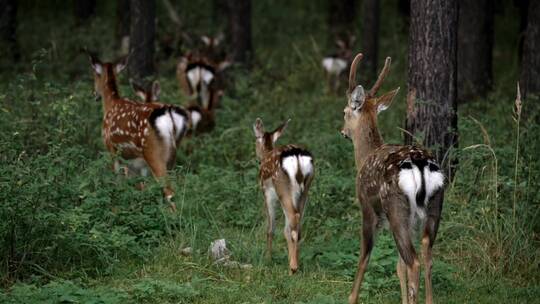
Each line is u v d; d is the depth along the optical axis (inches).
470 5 818.8
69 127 548.1
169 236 495.5
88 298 404.2
